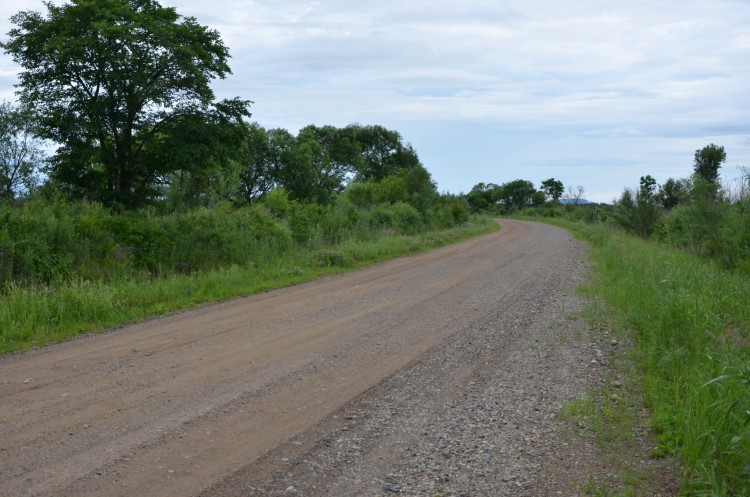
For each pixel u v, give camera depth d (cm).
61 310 1046
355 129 8688
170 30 2428
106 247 1574
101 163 2570
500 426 559
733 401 464
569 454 493
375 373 734
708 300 878
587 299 1245
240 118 2723
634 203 3089
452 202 5672
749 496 409
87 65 2348
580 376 708
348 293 1411
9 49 2303
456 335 938
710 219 1639
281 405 616
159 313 1164
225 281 1484
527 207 10256
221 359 797
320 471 464
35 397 635
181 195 2794
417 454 497
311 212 2741
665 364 685
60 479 441
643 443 510
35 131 2569
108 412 589
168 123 2583
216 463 474
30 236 1417
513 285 1501
